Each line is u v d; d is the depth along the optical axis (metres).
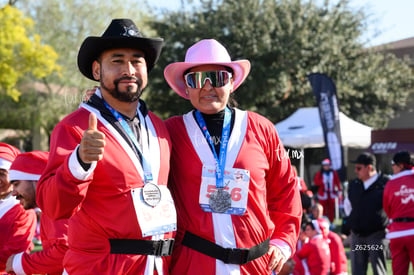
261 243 3.47
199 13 25.75
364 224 7.70
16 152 4.54
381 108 27.61
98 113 3.10
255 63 24.67
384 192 7.58
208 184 3.39
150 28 26.45
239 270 3.38
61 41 26.25
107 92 3.11
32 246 4.49
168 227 3.11
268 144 3.61
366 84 26.69
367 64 27.25
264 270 3.51
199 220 3.36
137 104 3.26
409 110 28.77
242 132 3.52
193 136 3.49
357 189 7.77
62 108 26.11
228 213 3.37
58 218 2.86
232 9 25.34
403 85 27.95
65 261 3.15
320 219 7.10
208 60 3.52
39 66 22.02
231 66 3.63
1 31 21.11
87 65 3.27
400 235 7.46
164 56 25.47
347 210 8.30
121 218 3.00
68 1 26.73
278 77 24.64
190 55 3.60
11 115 26.78
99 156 2.71
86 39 3.07
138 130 3.20
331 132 14.36
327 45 25.73
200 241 3.36
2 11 21.28
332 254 7.05
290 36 25.27
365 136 16.72
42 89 27.78
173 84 3.73
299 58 25.36
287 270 6.64
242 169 3.43
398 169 7.62
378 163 24.09
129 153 3.06
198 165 3.42
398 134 18.95
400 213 7.50
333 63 26.44
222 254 3.34
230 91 3.65
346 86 26.05
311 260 6.87
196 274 3.35
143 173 3.08
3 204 4.28
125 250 3.00
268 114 25.38
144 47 3.14
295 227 3.76
